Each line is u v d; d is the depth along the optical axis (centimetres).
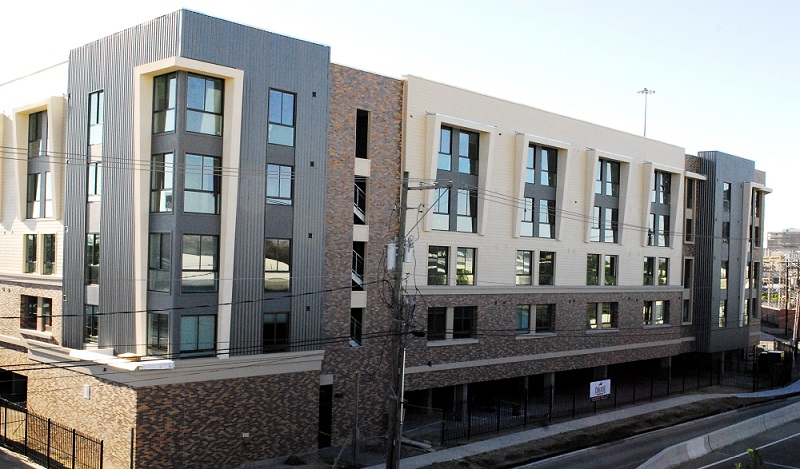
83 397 2734
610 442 3403
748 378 5553
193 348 2583
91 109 2877
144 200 2606
